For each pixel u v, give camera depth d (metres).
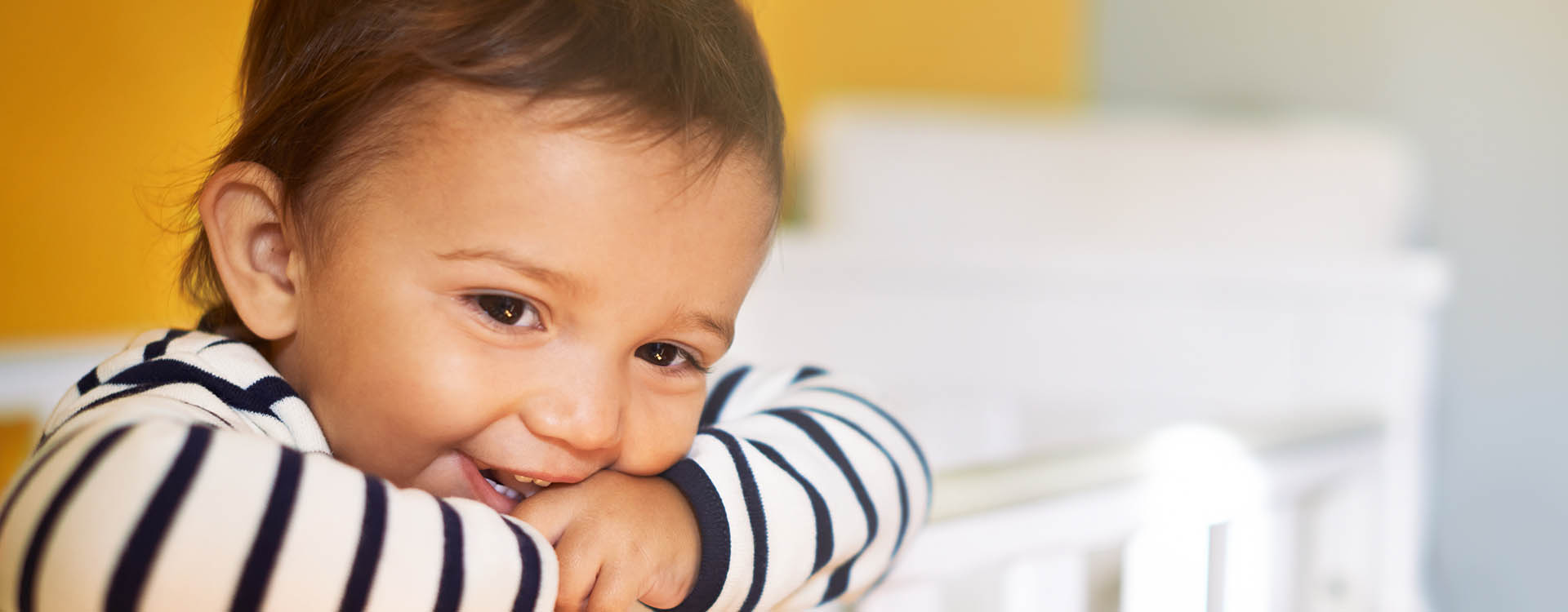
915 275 1.45
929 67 2.01
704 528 0.53
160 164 1.27
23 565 0.39
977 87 2.06
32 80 1.21
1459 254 2.03
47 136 1.23
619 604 0.49
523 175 0.49
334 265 0.52
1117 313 1.39
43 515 0.39
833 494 0.60
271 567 0.40
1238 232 1.62
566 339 0.51
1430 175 2.03
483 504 0.48
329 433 0.54
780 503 0.56
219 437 0.42
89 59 1.25
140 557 0.38
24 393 0.93
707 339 0.54
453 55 0.51
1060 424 1.42
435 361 0.50
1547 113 1.97
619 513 0.51
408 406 0.51
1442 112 2.02
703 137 0.53
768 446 0.60
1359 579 1.07
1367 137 1.71
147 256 1.24
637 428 0.53
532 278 0.49
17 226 1.21
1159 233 1.63
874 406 0.70
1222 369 1.35
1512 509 2.01
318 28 0.55
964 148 1.69
